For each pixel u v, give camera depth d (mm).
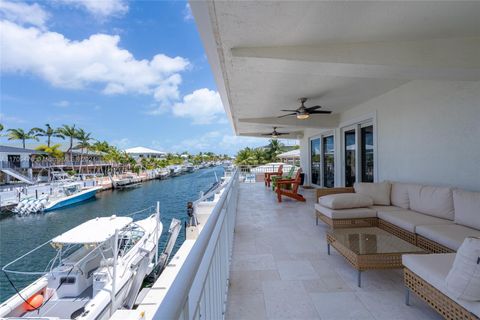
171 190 27656
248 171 17688
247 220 4930
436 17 2348
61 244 5418
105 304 4434
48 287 5012
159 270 6734
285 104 5891
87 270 5328
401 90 4531
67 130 33438
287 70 3137
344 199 3875
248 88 4621
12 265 8812
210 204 6184
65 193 19875
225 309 2027
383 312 1963
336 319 1896
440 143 3676
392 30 2561
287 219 4969
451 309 1543
